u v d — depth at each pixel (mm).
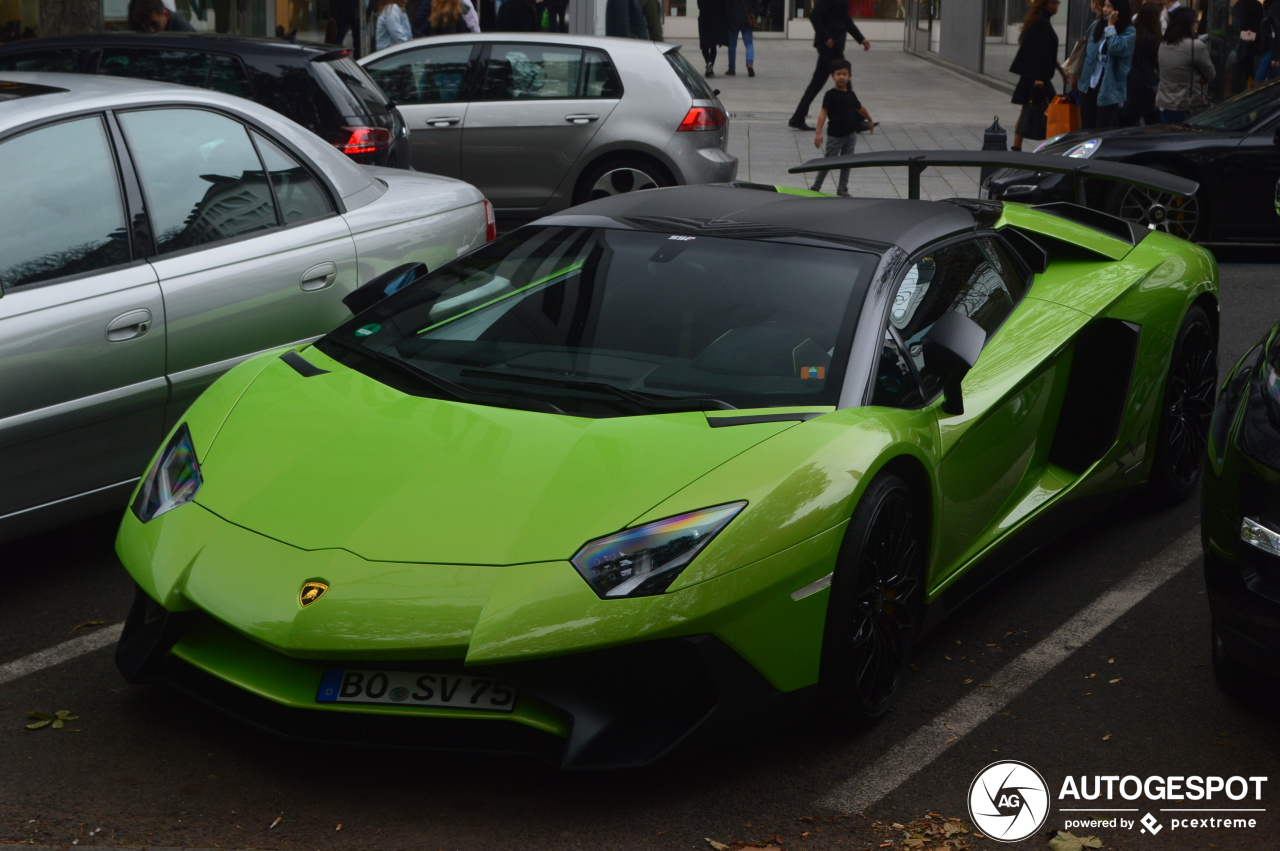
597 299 3803
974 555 3943
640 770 3188
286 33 17438
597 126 10203
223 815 2977
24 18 12102
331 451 3312
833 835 2943
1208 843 2967
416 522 3033
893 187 12141
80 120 4320
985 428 3854
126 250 4297
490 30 17859
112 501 4277
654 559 2904
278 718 3068
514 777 3150
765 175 13047
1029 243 4668
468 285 4008
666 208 4281
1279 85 10180
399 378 3625
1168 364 4766
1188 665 3822
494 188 10367
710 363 3521
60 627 3967
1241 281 9172
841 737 3365
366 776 3145
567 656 2861
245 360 4445
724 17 26219
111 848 2801
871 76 27938
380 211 5184
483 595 2865
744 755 3273
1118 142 9844
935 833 2957
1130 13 13750
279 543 3061
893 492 3338
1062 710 3549
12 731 3328
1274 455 3121
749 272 3807
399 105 10344
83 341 4055
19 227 4039
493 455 3209
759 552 2973
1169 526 4938
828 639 3160
